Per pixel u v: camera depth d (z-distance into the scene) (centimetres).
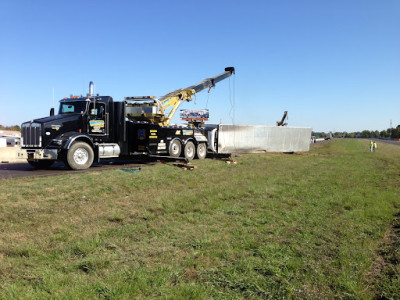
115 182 920
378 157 2627
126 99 1589
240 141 2319
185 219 657
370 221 652
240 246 490
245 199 859
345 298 335
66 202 714
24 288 346
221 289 353
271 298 336
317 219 657
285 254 459
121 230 566
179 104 1842
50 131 1140
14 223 571
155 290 345
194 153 1759
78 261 427
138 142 1441
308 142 3052
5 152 1864
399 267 403
